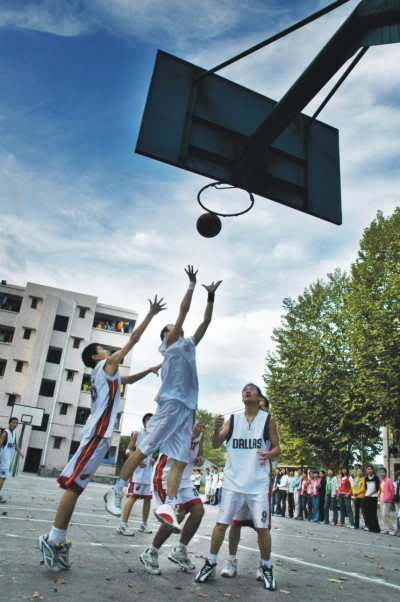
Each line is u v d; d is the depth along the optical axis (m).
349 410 24.91
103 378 4.00
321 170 6.01
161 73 5.35
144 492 6.55
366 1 4.27
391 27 4.04
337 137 6.31
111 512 3.91
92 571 3.78
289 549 7.03
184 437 4.21
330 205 5.93
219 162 5.37
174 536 6.93
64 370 40.88
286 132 5.90
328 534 10.74
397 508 13.35
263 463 4.37
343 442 26.39
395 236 26.25
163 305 4.25
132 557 4.63
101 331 42.91
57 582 3.28
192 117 5.34
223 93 5.63
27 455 38.81
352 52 4.49
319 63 4.64
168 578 3.93
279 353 30.56
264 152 5.57
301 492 16.83
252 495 4.25
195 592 3.54
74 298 42.72
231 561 4.36
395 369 21.77
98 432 3.81
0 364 40.31
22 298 41.94
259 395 4.76
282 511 18.17
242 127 5.59
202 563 4.89
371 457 28.94
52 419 39.34
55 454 38.88
